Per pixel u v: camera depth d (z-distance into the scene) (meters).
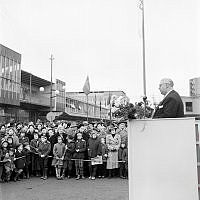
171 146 3.90
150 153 3.95
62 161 10.50
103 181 9.91
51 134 11.27
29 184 9.35
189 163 3.86
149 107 4.26
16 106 35.78
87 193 7.93
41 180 10.14
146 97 4.29
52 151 10.88
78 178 10.39
